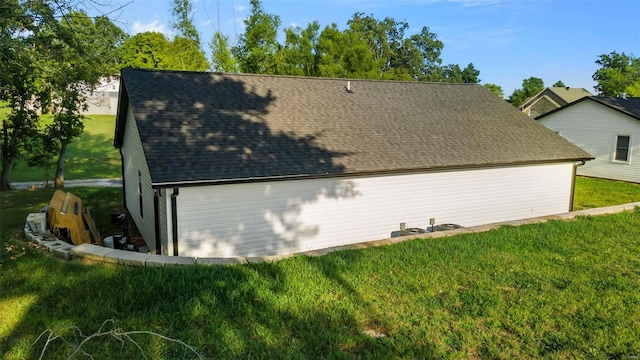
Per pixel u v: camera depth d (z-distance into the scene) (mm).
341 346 4094
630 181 20078
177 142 9359
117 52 16391
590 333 4434
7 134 15961
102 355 3781
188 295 4898
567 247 7512
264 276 5672
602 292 5477
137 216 12438
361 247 7320
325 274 5840
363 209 10672
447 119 14016
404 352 3998
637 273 6250
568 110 22984
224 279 5402
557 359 3959
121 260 5930
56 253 6398
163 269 5625
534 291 5465
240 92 12281
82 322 4316
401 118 13312
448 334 4348
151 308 4594
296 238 9977
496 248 7320
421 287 5500
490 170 12320
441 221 11797
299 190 9844
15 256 6324
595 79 61594
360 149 11062
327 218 10266
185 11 25719
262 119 11234
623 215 10305
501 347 4164
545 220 9750
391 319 4609
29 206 12211
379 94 14656
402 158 11102
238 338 4129
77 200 10148
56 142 17453
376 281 5652
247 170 9141
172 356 3826
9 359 3697
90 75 15383
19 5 6840
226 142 9852
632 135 19875
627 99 23062
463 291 5422
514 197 12898
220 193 9016
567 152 13609
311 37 29906
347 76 28484
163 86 11430
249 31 28500
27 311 4543
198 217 8875
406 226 11289
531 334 4398
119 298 4816
